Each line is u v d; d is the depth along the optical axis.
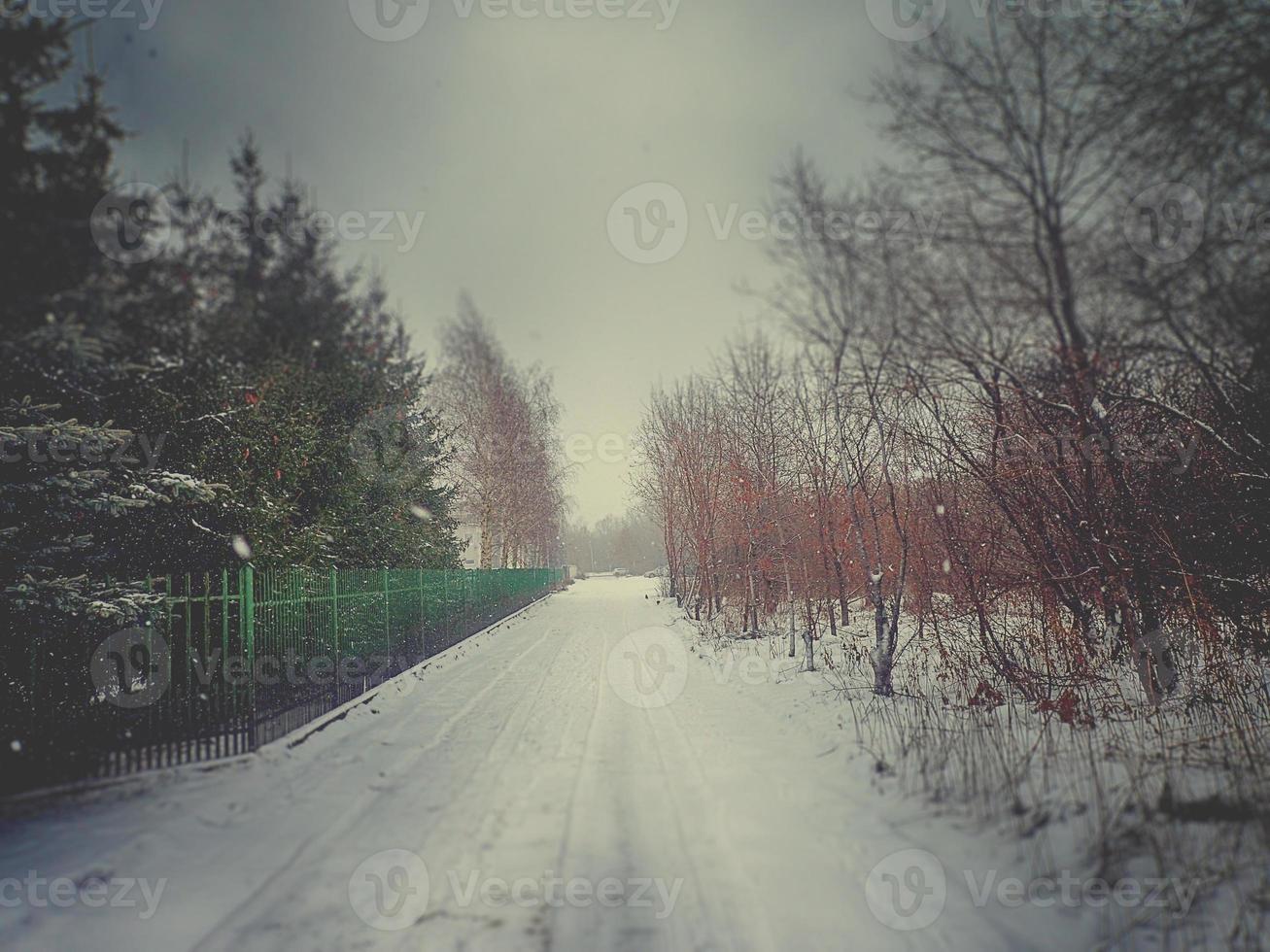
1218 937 3.73
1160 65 6.20
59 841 5.50
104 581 8.75
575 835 5.52
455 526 23.39
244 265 9.65
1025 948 3.79
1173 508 8.57
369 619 12.98
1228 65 5.87
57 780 6.64
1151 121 6.27
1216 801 5.12
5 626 8.38
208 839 5.52
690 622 25.97
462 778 7.09
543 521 44.22
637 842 5.38
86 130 7.29
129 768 7.04
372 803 6.34
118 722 8.18
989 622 12.15
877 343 8.80
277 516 10.88
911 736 7.55
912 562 13.07
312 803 6.35
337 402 13.64
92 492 8.77
